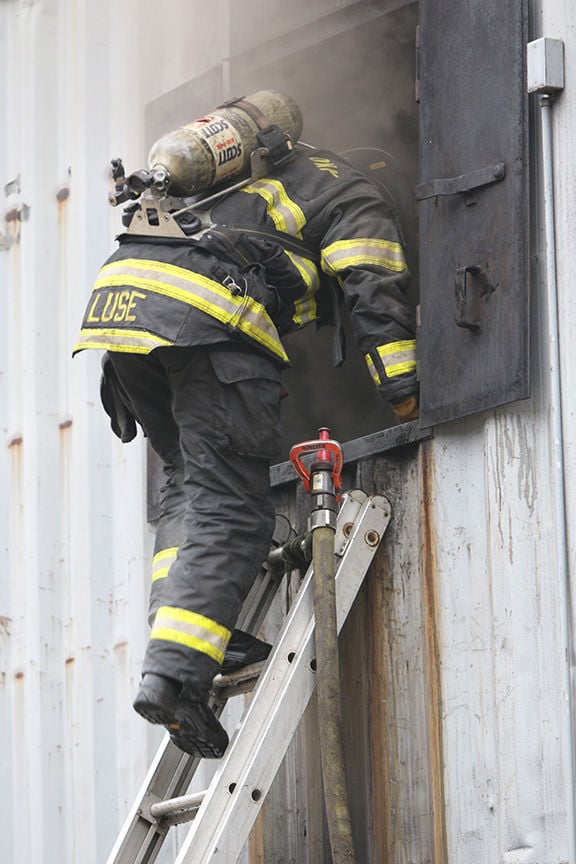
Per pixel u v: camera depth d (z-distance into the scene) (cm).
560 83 1059
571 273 1043
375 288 1167
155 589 1138
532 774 1041
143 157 1532
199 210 1163
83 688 1546
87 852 1524
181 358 1108
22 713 1636
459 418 1116
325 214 1186
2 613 1675
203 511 1099
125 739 1496
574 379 1034
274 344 1130
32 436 1634
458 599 1115
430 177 1147
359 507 1170
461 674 1105
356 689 1206
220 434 1103
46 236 1653
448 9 1144
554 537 1041
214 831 1064
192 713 1069
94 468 1566
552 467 1044
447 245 1128
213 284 1108
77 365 1602
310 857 1234
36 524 1617
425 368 1136
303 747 1252
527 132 1075
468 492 1115
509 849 1048
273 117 1208
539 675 1044
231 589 1085
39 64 1675
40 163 1661
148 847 1197
